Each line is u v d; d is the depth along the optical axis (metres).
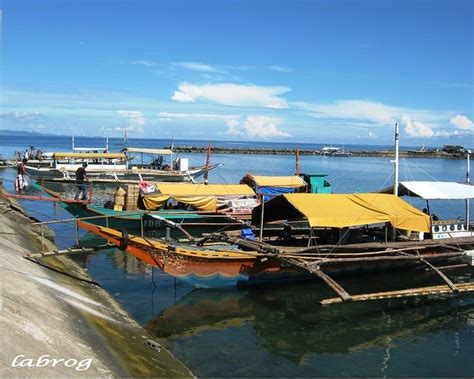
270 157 138.38
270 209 23.73
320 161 126.06
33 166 58.53
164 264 18.66
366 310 18.50
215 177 68.31
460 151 161.75
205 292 19.62
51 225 33.22
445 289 18.97
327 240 23.53
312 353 14.77
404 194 26.78
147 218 30.59
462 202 50.16
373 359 14.50
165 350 14.10
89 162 55.59
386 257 20.14
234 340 15.50
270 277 20.44
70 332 11.61
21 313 10.95
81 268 22.38
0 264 14.24
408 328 16.97
